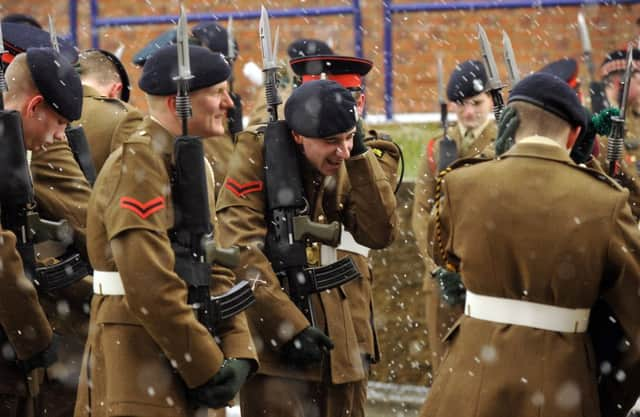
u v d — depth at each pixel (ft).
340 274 36.83
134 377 30.17
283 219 36.04
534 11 65.16
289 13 68.08
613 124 34.19
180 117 30.30
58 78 33.96
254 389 36.52
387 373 54.03
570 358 30.09
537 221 30.04
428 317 51.11
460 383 30.94
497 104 36.68
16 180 33.27
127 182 29.91
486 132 52.85
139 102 71.36
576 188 30.12
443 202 31.91
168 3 70.64
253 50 69.10
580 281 29.86
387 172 40.09
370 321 40.11
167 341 29.60
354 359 37.40
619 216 29.86
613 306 30.25
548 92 31.07
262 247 36.22
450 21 66.13
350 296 39.14
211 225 31.12
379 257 54.29
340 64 41.81
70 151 37.09
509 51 36.27
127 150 30.17
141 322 29.68
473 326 31.07
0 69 33.14
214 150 44.37
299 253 36.09
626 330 30.09
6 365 33.63
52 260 36.32
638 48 51.01
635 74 50.72
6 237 32.58
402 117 65.26
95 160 41.22
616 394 31.55
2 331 33.47
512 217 30.27
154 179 30.04
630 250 29.76
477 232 30.76
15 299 32.78
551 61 65.16
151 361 30.25
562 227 29.86
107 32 71.67
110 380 30.30
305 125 35.24
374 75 66.95
